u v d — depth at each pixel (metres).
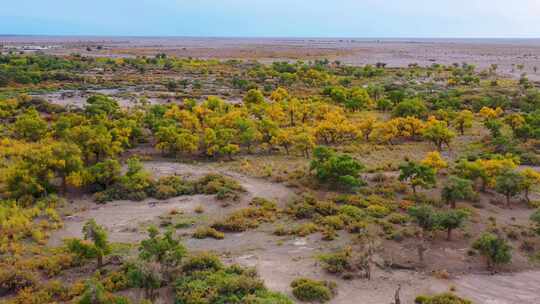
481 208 42.75
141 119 70.31
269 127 63.34
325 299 26.88
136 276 26.19
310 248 34.16
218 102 79.50
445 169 52.94
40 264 30.47
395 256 32.84
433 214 35.34
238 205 42.94
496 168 46.03
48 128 65.12
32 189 42.97
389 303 26.75
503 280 30.25
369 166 54.44
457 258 33.03
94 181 46.12
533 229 37.53
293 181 48.84
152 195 45.06
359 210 40.28
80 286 27.44
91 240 34.31
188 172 52.22
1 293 27.48
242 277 27.94
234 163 55.94
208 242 35.25
